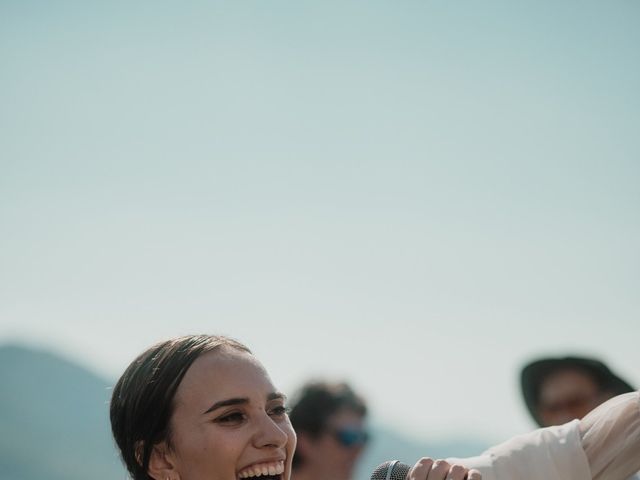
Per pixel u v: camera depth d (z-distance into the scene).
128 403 5.30
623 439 5.33
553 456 5.32
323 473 8.41
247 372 5.20
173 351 5.29
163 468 5.20
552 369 9.22
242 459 5.07
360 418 8.52
